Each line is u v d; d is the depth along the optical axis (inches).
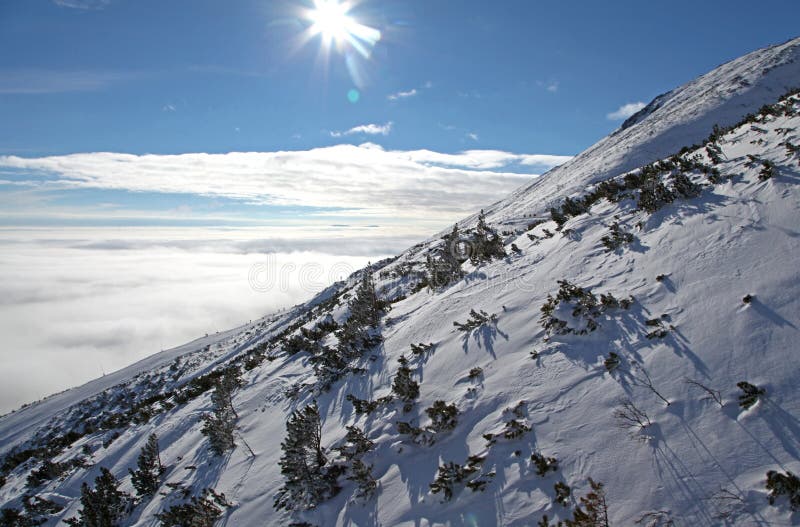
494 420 188.1
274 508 221.0
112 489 328.8
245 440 322.0
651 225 262.1
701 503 120.0
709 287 188.2
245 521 223.5
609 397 167.5
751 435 129.1
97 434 579.5
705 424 138.8
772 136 279.0
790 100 318.3
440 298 359.3
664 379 161.0
